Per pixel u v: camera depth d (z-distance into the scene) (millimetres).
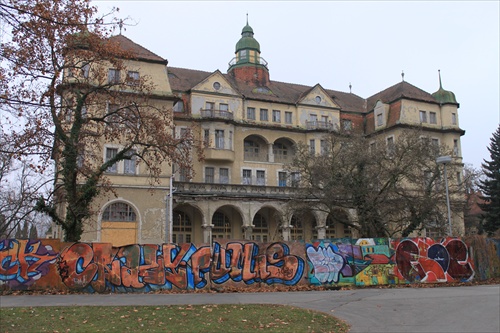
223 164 51125
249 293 19906
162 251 20922
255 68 60312
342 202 33719
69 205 22172
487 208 55062
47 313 13445
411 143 32281
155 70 42562
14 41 16984
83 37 20234
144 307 14758
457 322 12484
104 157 38969
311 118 56844
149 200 39719
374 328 12062
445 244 24594
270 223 52312
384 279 23297
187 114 50156
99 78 22859
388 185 32156
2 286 19375
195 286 20984
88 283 19906
